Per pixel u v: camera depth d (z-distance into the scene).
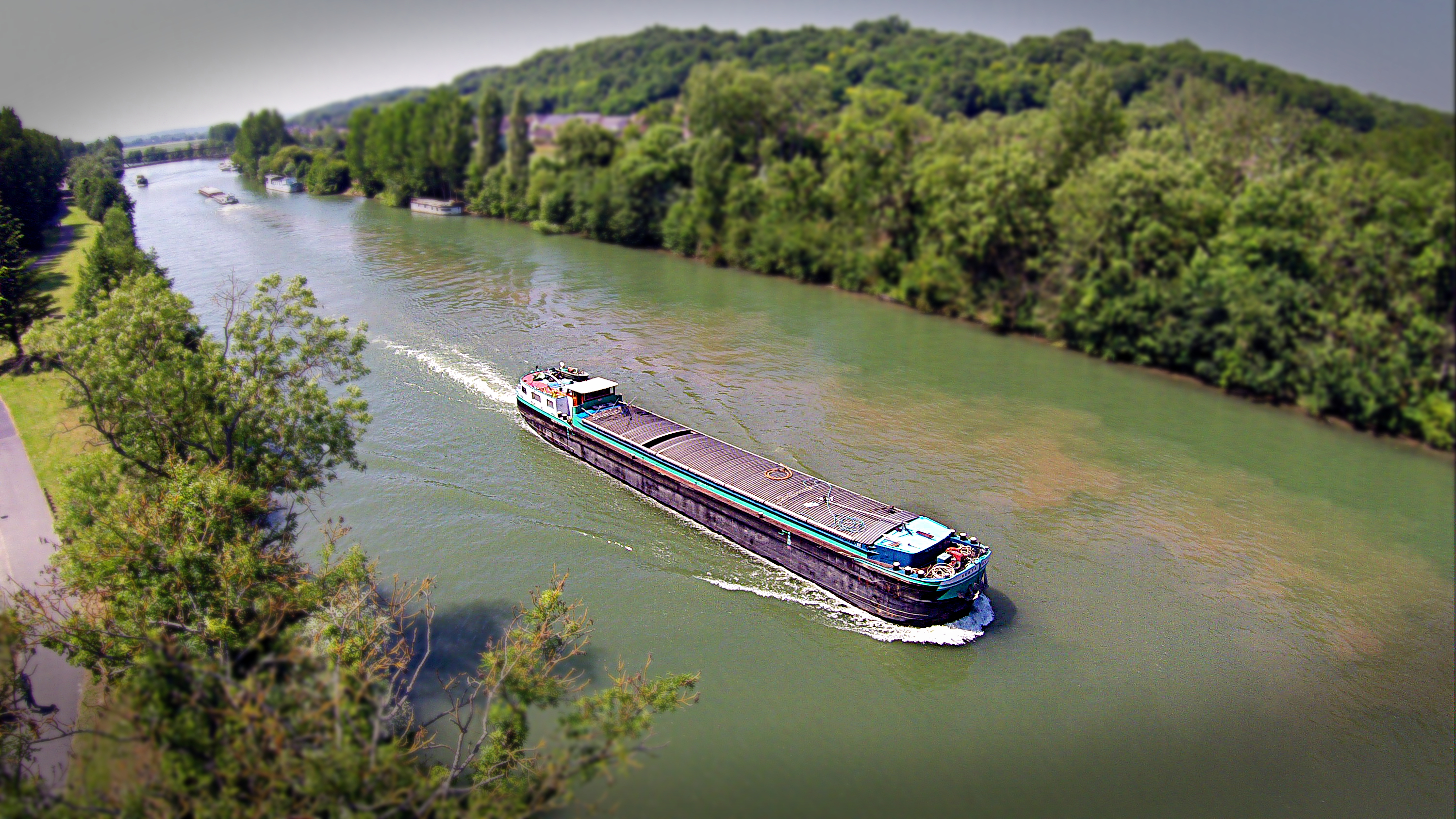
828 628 44.03
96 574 32.44
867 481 59.50
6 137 72.00
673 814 31.84
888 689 39.84
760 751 35.47
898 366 86.69
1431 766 38.16
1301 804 35.53
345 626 36.00
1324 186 90.31
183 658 25.66
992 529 54.50
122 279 54.12
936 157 109.75
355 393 43.78
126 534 33.34
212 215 129.25
